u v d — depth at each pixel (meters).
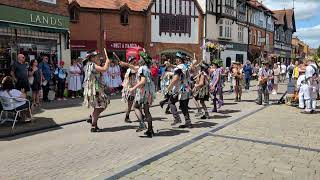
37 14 16.27
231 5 40.19
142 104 8.83
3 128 9.42
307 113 12.34
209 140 7.99
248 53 46.00
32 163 6.59
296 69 16.94
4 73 14.73
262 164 6.30
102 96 9.12
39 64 15.34
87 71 9.02
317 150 7.25
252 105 14.85
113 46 30.38
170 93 9.80
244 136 8.41
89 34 29.47
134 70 10.27
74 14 28.84
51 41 17.72
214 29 37.56
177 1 33.38
